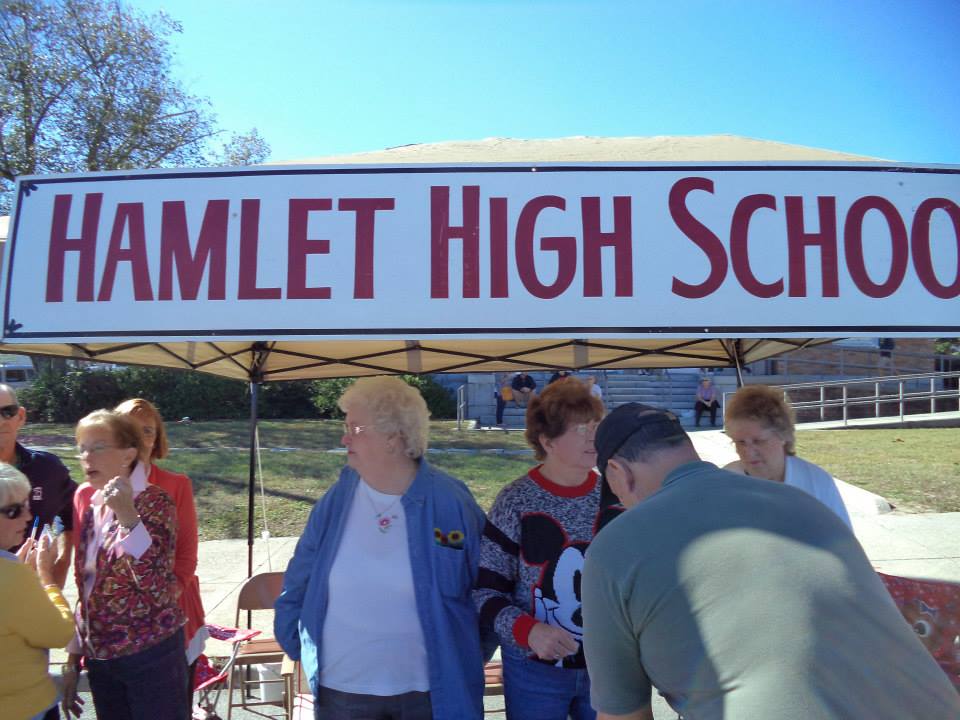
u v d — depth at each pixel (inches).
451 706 86.8
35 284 82.6
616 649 60.4
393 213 82.4
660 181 82.7
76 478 386.9
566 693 91.0
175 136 896.3
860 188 82.8
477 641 92.7
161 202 83.2
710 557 55.9
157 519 104.7
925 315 81.6
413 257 81.8
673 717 155.5
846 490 349.1
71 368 724.0
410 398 93.0
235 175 83.3
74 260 82.7
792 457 109.4
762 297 81.0
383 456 91.1
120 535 102.0
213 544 293.9
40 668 95.6
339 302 81.4
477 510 97.7
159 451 124.8
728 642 52.6
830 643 51.6
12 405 123.4
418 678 88.8
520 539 92.4
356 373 168.6
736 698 51.0
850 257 81.8
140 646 101.6
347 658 88.7
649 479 67.8
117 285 82.2
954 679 105.2
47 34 822.5
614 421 70.8
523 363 162.1
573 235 81.9
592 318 80.8
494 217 82.3
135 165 866.8
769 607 52.7
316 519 94.5
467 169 82.9
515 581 93.3
